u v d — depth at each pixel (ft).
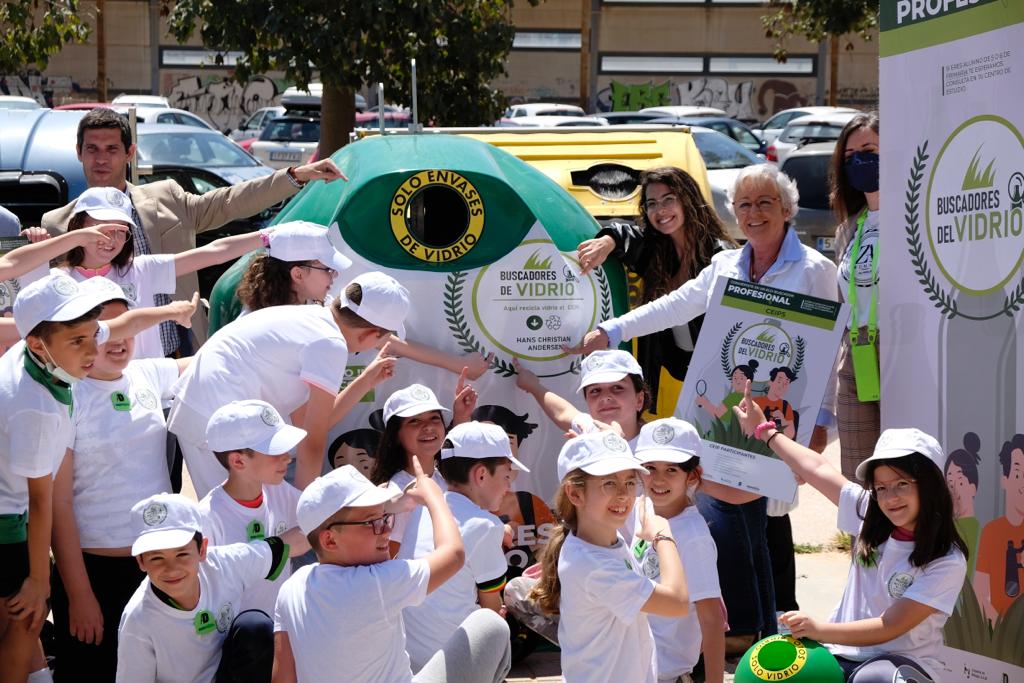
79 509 14.96
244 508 14.40
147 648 13.20
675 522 14.56
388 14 47.67
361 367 17.34
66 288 13.46
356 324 15.51
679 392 18.79
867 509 13.99
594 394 16.39
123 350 15.06
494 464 15.16
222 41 48.85
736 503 16.39
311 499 12.41
